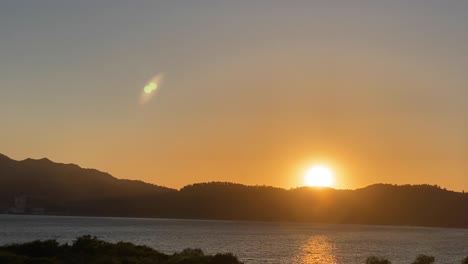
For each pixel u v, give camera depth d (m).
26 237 160.38
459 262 107.31
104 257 62.44
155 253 70.06
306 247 144.88
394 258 115.19
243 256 109.94
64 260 60.03
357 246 155.12
